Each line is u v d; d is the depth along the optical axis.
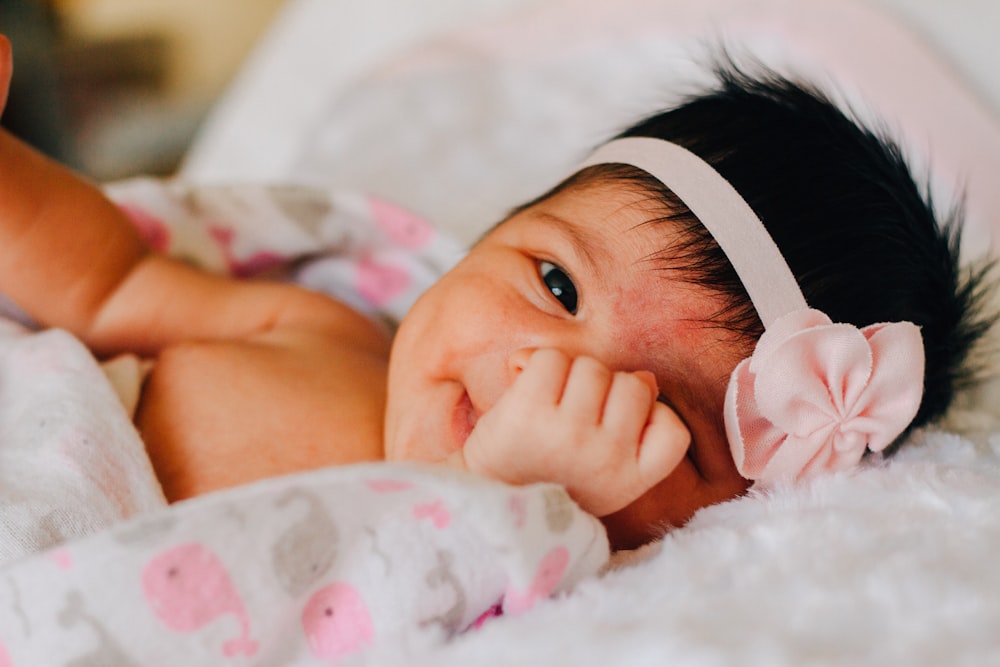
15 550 0.60
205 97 2.46
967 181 1.07
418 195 1.26
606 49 1.37
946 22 1.29
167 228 1.03
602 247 0.70
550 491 0.55
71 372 0.74
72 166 2.19
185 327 0.94
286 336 0.92
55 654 0.49
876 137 0.83
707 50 1.24
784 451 0.65
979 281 0.87
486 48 1.40
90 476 0.65
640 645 0.46
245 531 0.51
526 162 1.29
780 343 0.62
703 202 0.70
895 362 0.64
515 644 0.49
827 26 1.27
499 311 0.69
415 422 0.70
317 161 1.32
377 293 1.11
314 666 0.52
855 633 0.46
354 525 0.54
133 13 2.43
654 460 0.59
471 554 0.55
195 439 0.79
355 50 1.55
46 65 2.21
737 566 0.55
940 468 0.67
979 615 0.46
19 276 0.85
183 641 0.50
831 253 0.71
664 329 0.67
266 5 2.54
